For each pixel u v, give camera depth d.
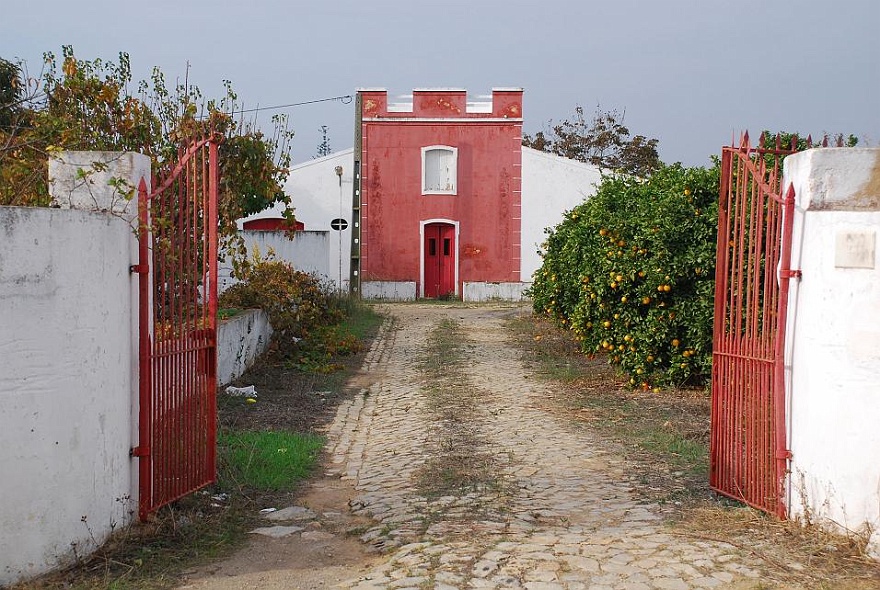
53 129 8.01
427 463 7.86
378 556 5.60
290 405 10.84
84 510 5.26
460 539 5.71
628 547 5.45
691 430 8.97
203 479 6.78
